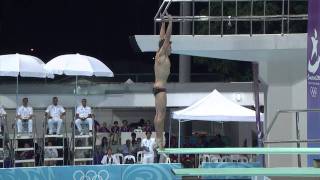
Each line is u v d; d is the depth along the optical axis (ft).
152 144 91.30
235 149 46.19
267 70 77.30
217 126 131.75
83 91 111.75
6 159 87.76
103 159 90.63
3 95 109.70
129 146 96.53
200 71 159.63
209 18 65.92
